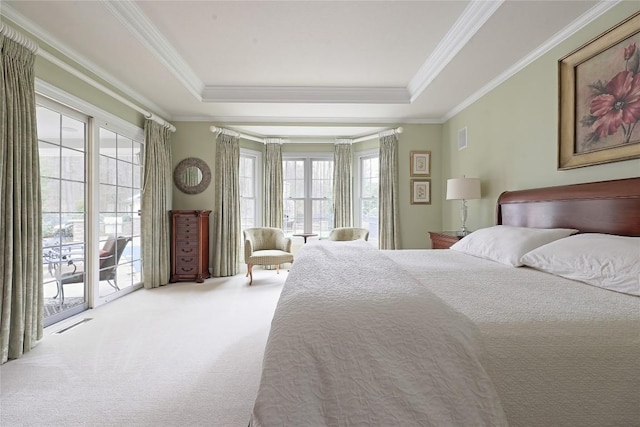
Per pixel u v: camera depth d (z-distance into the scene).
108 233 3.49
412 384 0.83
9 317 2.06
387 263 1.84
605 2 2.08
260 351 2.25
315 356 0.87
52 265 2.79
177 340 2.43
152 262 4.05
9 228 2.06
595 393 0.92
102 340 2.42
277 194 5.34
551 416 0.91
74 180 3.02
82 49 2.78
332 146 5.57
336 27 2.69
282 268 5.32
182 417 1.53
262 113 4.53
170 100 4.01
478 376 0.84
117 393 1.73
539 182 2.75
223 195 4.75
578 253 1.65
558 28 2.40
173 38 2.88
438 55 3.08
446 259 2.30
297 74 3.65
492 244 2.29
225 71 3.57
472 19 2.44
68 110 2.90
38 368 1.99
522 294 1.32
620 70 1.98
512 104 3.10
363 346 0.88
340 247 2.55
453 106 4.23
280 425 0.78
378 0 2.34
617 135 2.01
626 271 1.37
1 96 2.04
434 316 0.97
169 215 4.42
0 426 1.46
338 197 5.34
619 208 1.92
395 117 4.72
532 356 0.92
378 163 5.21
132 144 3.90
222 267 4.73
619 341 0.95
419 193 4.80
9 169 2.08
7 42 2.09
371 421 0.80
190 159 4.69
